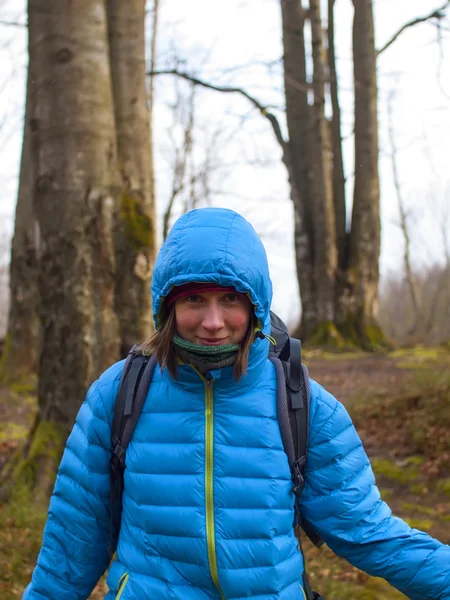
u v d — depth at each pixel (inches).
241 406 74.1
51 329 211.6
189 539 71.2
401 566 72.9
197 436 73.4
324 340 709.3
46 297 211.8
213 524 71.1
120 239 213.2
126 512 76.2
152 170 228.1
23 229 494.9
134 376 77.7
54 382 211.9
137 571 73.4
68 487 79.6
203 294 71.7
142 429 75.8
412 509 218.8
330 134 805.2
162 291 72.1
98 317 210.2
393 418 307.9
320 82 713.0
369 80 740.7
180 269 70.4
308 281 751.1
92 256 209.9
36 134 211.0
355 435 77.9
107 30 221.9
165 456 73.7
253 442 73.2
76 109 208.2
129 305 213.6
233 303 72.7
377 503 76.7
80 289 208.5
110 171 214.1
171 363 74.1
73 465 79.6
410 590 73.6
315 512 76.5
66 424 211.0
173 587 71.4
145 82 231.3
